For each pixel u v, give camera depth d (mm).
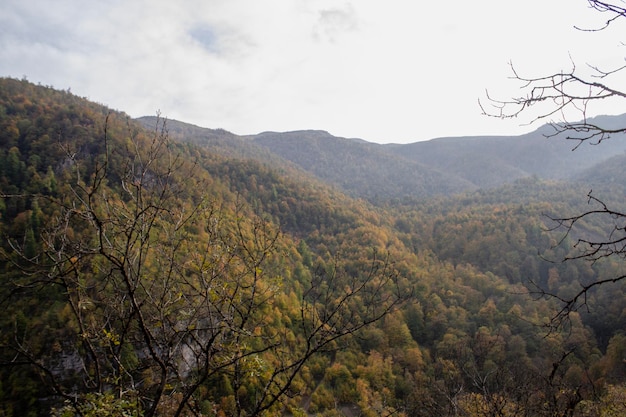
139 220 3449
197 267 3775
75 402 3318
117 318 3695
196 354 3875
